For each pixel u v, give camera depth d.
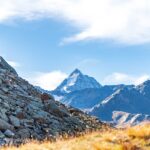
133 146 16.44
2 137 25.12
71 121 35.50
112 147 16.50
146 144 16.94
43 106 36.03
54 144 19.03
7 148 19.75
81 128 34.53
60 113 35.94
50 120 32.66
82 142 18.39
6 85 38.09
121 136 18.25
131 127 19.73
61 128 32.06
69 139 20.34
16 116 30.27
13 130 27.41
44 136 28.41
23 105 33.62
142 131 18.03
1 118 28.30
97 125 38.88
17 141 25.03
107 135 18.83
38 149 18.17
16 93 36.88
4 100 32.75
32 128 29.25
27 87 41.91
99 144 17.11
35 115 32.09
